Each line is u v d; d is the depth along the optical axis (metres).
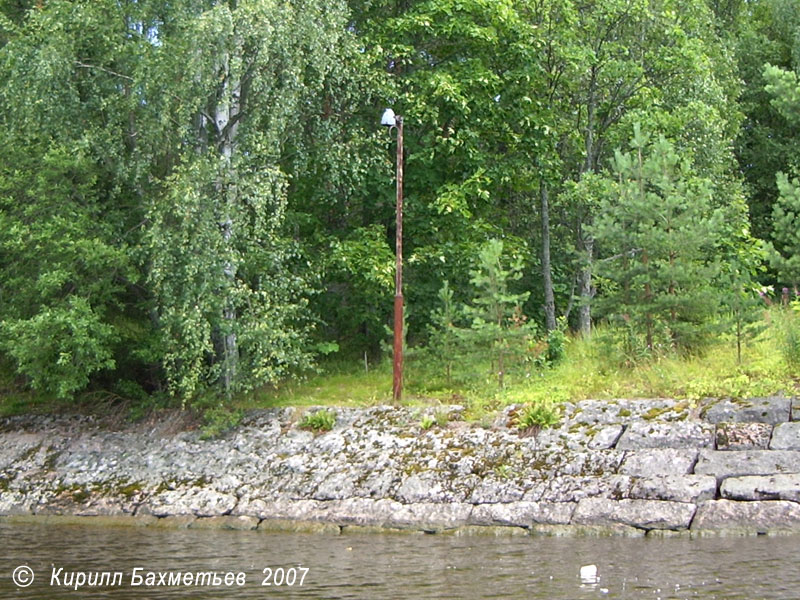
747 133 35.66
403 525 15.25
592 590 10.37
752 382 16.69
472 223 23.30
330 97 21.66
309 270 21.52
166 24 20.16
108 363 19.17
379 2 23.64
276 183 19.30
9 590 11.29
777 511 13.55
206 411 19.25
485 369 19.38
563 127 26.12
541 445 16.20
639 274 19.03
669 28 25.77
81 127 19.98
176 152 20.11
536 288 27.83
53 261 19.48
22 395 22.25
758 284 22.22
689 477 14.62
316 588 11.01
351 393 20.33
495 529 14.70
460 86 22.66
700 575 10.93
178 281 18.92
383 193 23.33
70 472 18.62
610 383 18.09
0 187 19.81
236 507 16.62
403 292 23.45
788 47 35.94
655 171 19.41
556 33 25.14
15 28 20.30
